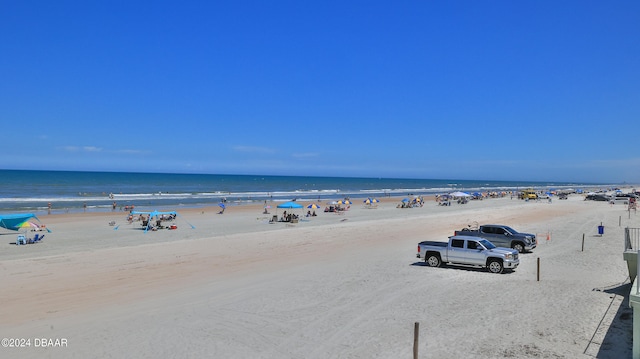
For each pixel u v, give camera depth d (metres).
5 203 62.00
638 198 87.00
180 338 11.50
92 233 33.94
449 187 186.62
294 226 39.41
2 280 17.73
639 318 9.87
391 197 98.38
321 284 17.47
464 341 11.33
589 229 37.09
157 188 111.81
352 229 36.72
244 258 23.20
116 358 10.20
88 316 13.27
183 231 35.47
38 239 29.64
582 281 17.97
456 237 21.00
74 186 110.19
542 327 12.34
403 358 10.27
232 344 11.13
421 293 16.09
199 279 18.25
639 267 10.15
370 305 14.59
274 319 13.12
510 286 17.06
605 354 10.45
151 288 16.70
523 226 39.59
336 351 10.73
